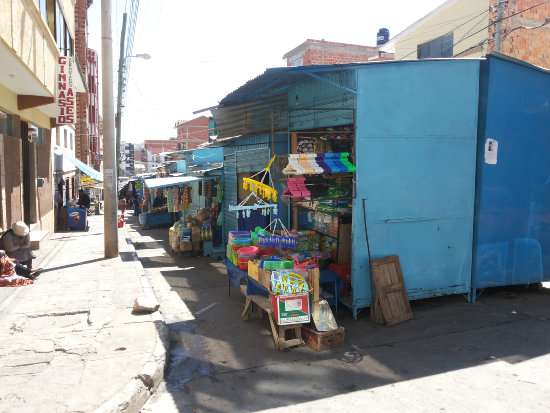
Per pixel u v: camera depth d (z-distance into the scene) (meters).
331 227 7.26
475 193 7.15
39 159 13.54
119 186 35.50
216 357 5.14
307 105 7.72
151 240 15.51
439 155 6.82
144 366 4.38
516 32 10.84
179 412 3.90
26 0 6.80
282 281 5.36
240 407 3.98
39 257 10.11
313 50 16.64
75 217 16.39
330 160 6.21
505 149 7.18
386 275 6.37
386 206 6.54
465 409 3.90
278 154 8.80
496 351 5.21
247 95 8.30
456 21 12.47
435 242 6.91
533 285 8.02
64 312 5.97
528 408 3.90
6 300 6.52
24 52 6.78
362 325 6.22
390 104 6.46
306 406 3.99
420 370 4.73
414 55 14.62
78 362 4.45
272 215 8.97
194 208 16.00
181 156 20.72
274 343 5.55
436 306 7.03
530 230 7.52
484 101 6.97
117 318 5.78
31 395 3.77
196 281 9.00
